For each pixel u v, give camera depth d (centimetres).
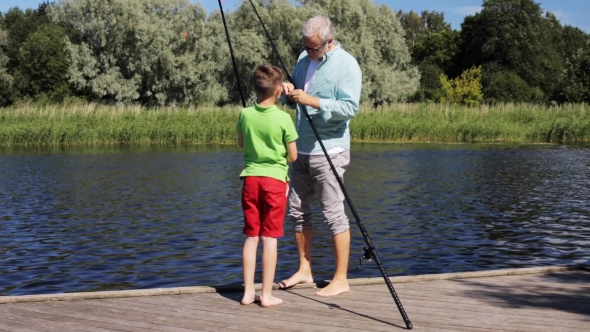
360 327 415
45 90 4925
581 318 436
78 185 1623
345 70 494
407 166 2070
